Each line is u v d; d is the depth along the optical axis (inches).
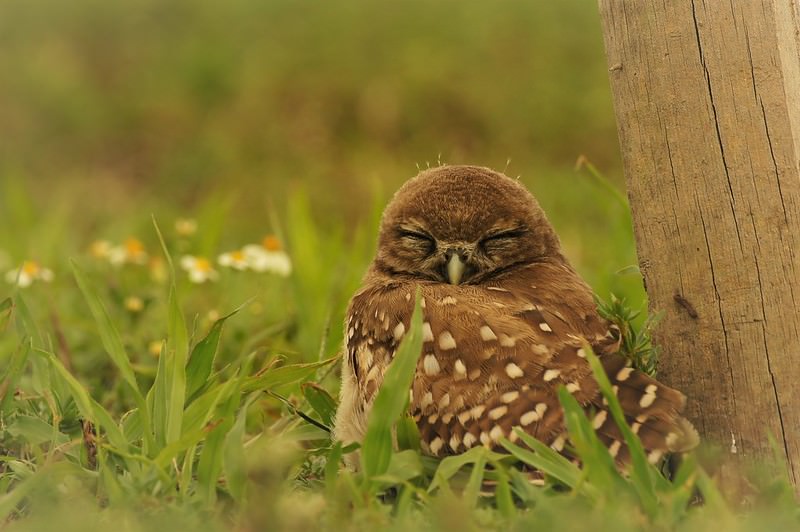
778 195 287.9
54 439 306.5
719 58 289.0
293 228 540.4
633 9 297.9
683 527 246.8
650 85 297.1
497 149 1012.5
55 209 861.2
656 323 299.9
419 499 278.5
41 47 1143.0
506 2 1146.0
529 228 378.6
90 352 458.0
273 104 1063.6
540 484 272.8
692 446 268.2
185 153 1029.8
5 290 554.6
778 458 274.4
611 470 261.0
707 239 293.6
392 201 403.2
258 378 317.1
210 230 586.2
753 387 291.6
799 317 287.6
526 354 295.0
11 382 327.0
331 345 416.5
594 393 281.4
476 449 269.4
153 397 309.9
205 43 1131.3
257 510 253.8
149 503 260.7
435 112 1040.2
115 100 1093.8
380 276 388.2
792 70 293.0
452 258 370.0
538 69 1062.4
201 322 484.7
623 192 840.9
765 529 244.2
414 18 1117.1
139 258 570.3
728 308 293.0
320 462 330.0
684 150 294.4
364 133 1034.1
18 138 1053.8
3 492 294.7
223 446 274.8
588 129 1020.5
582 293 342.3
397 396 270.1
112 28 1166.3
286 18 1144.2
